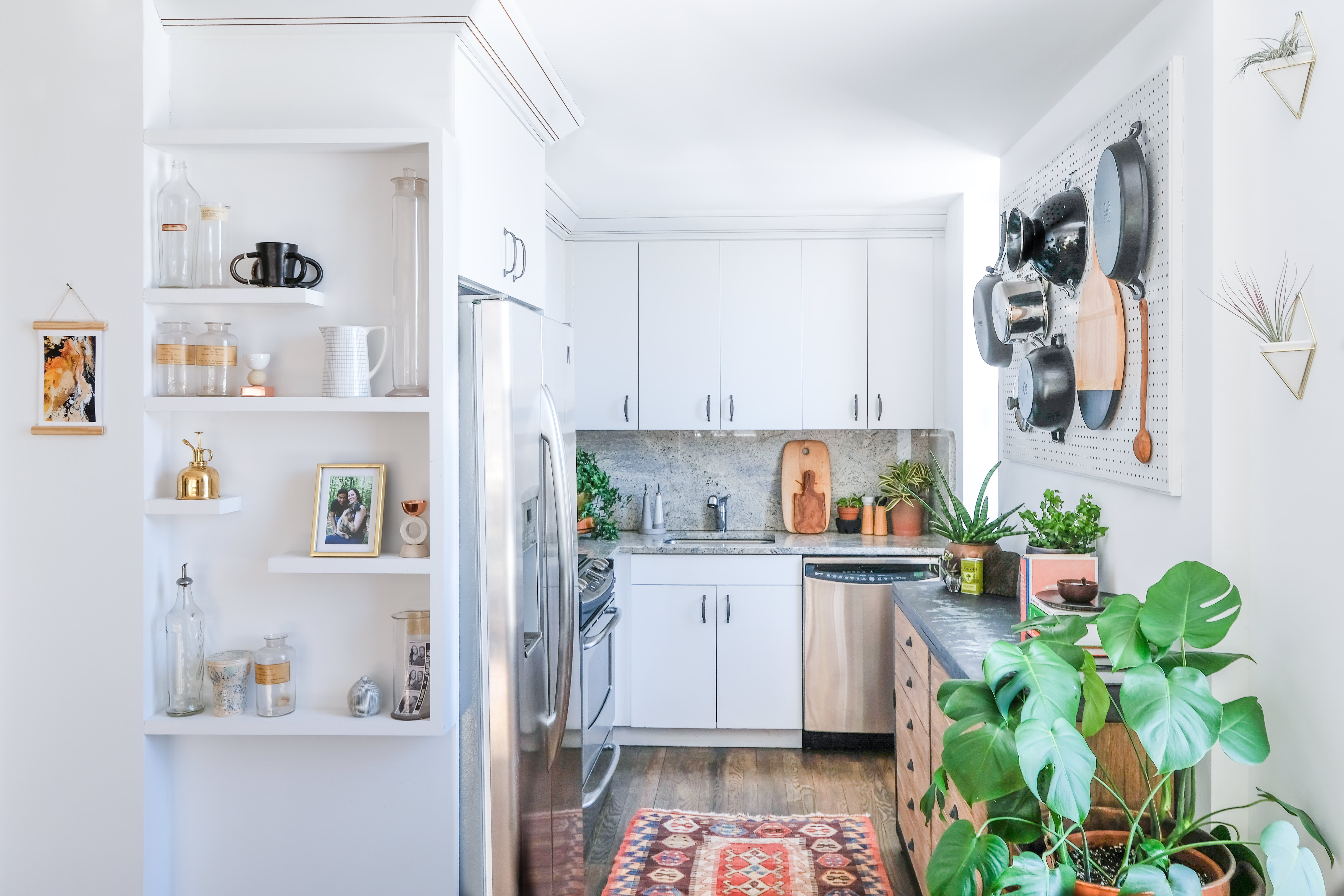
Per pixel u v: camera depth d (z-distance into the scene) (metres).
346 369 1.96
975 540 3.33
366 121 2.05
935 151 3.51
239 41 2.06
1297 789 1.76
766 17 2.32
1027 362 2.92
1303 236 1.71
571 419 2.75
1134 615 1.79
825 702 4.33
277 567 1.98
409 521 2.02
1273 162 1.81
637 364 4.72
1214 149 1.96
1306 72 1.67
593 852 3.28
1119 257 2.24
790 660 4.37
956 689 1.85
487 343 2.07
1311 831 1.64
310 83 2.06
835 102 2.95
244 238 2.06
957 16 2.31
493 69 2.27
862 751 4.36
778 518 5.04
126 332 1.97
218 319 2.07
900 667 3.29
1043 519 2.68
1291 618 1.78
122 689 1.98
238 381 2.07
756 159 3.63
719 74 2.71
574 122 2.86
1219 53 1.95
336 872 2.09
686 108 3.00
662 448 5.09
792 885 3.04
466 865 2.11
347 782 2.08
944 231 4.60
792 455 5.00
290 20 2.02
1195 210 2.05
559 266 4.55
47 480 1.98
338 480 2.04
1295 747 1.76
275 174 2.06
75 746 1.99
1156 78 2.20
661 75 2.71
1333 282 1.62
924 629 2.75
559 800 2.45
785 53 2.55
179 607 2.02
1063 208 2.68
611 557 4.22
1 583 2.00
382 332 2.06
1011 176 3.46
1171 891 1.50
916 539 4.68
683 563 4.39
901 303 4.62
